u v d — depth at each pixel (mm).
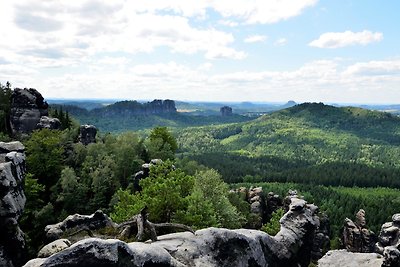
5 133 121938
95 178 105000
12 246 43438
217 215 60281
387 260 31078
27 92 128375
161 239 21828
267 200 152500
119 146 129000
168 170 55375
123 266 16406
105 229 25891
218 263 20922
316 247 108500
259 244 23938
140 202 43094
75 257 15656
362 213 152625
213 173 68562
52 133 113062
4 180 42781
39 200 90438
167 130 139625
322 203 193625
